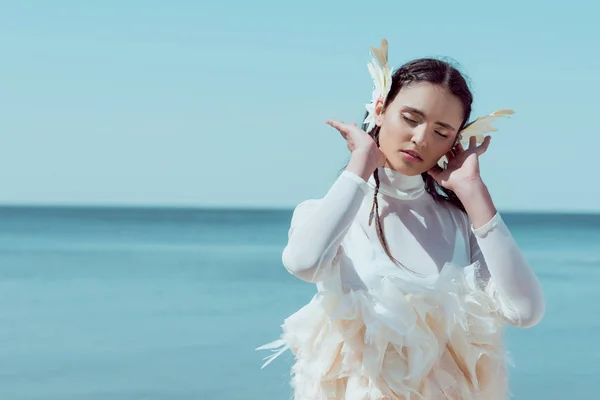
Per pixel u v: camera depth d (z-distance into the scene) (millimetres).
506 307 2445
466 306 2359
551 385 9266
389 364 2295
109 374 9664
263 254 29078
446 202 2619
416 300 2314
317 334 2393
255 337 12016
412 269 2418
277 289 17969
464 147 2672
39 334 12375
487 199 2469
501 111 2551
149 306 15438
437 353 2326
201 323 13367
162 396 8633
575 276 22000
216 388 8914
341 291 2326
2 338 12039
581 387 9172
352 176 2355
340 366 2330
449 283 2344
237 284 18969
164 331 12602
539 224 73750
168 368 9922
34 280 20109
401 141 2404
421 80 2391
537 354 11023
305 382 2406
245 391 8773
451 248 2496
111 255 28422
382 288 2312
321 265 2287
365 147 2402
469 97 2453
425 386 2307
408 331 2283
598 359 10664
